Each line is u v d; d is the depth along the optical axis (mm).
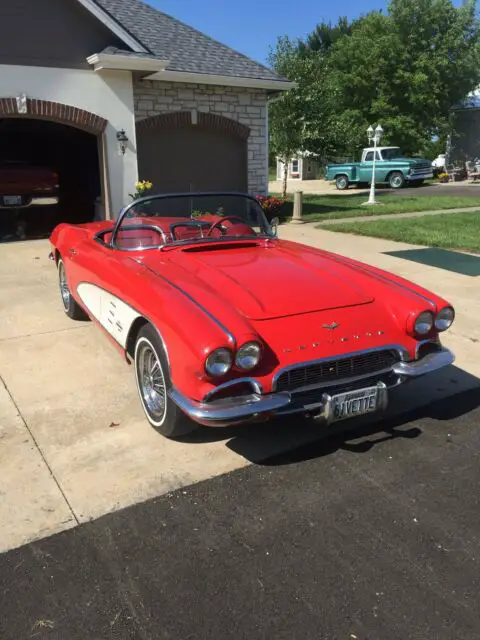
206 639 2035
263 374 2885
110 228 4770
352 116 31688
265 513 2746
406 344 3287
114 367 4535
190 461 3195
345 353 3062
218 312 2979
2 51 9773
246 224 4613
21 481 2990
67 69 10383
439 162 36500
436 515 2730
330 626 2086
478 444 3395
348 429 3568
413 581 2303
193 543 2535
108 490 2920
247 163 13844
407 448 3344
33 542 2537
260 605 2184
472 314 5863
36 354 4801
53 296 6621
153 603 2197
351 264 4043
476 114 32969
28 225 12320
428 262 8359
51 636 2053
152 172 12672
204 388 2816
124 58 10344
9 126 13719
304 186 30453
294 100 20906
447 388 4164
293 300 3273
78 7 10180
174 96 12484
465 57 30812
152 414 3500
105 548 2502
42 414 3740
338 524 2662
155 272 3615
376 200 19047
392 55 30578
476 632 2059
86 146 13656
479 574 2342
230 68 13016
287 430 3543
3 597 2225
